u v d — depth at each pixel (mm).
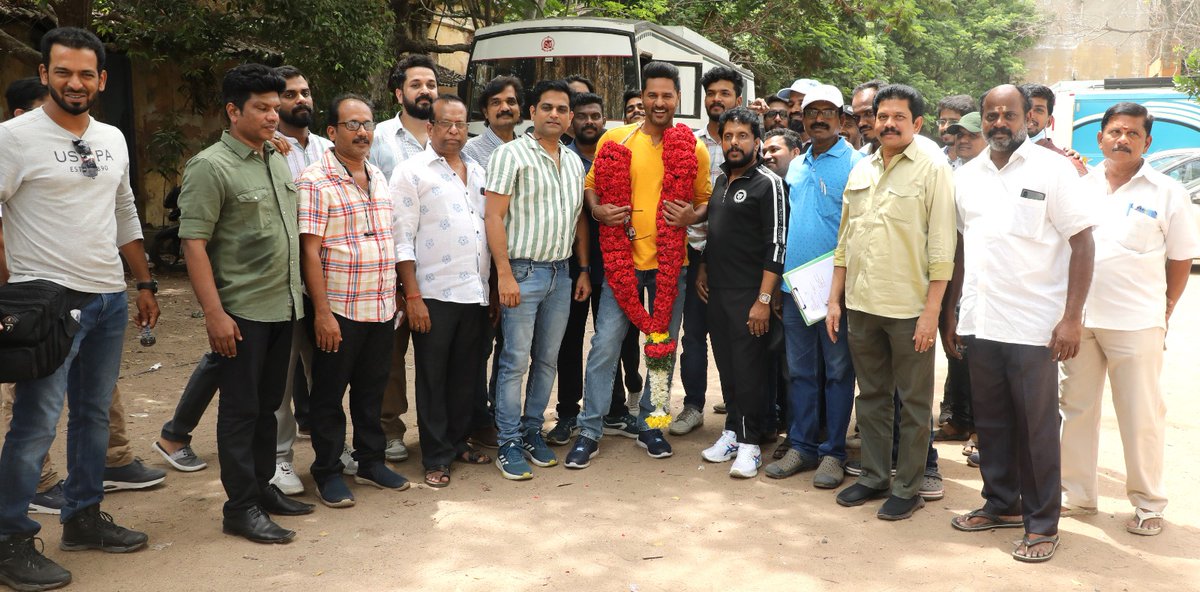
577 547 3820
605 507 4289
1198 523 4109
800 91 6109
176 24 9570
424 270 4465
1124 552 3791
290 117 4590
